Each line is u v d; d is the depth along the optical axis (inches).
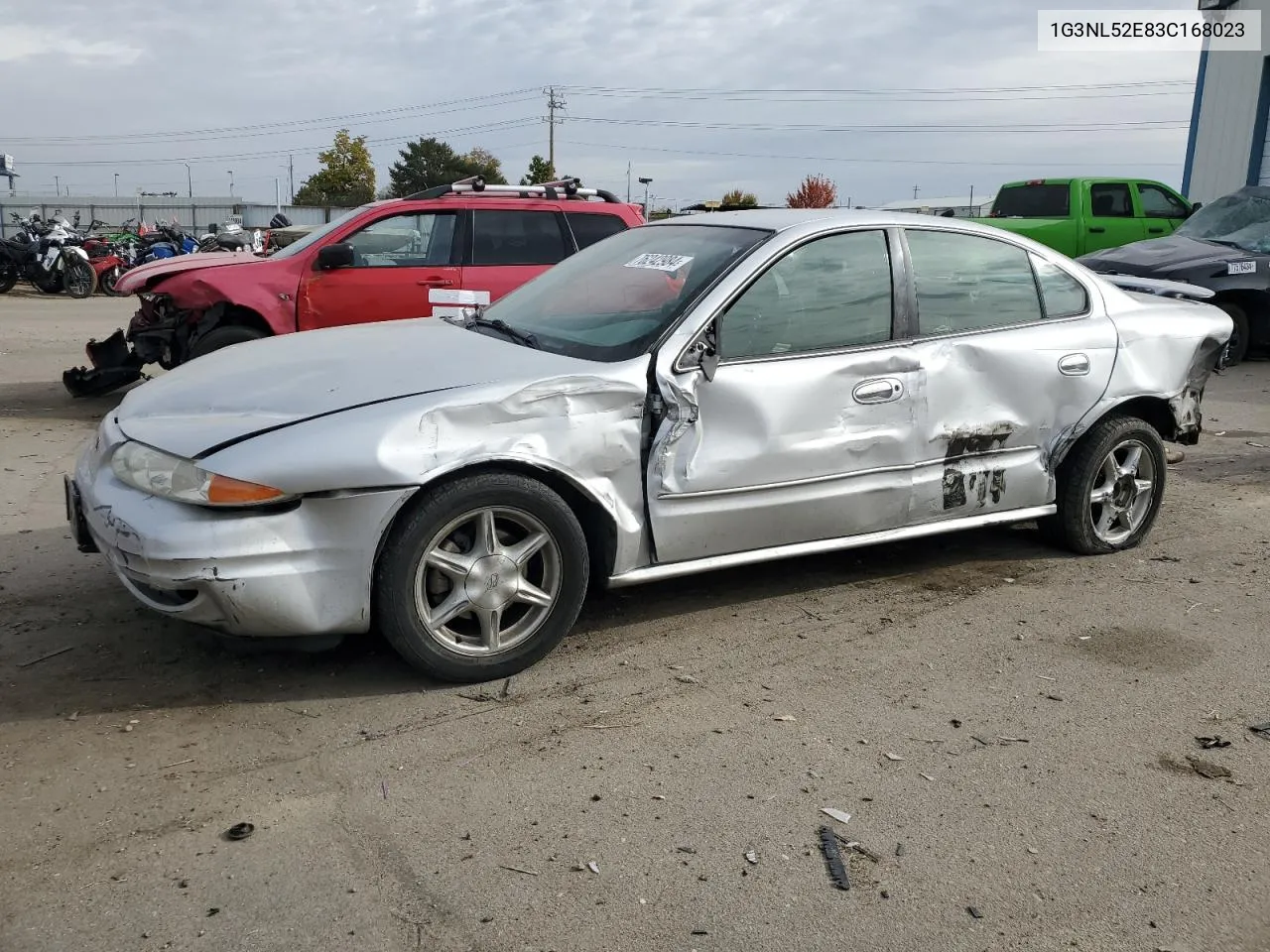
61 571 186.2
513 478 143.2
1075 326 191.9
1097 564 202.1
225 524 130.0
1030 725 140.6
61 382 384.8
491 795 121.2
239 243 938.1
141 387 162.9
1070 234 579.8
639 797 121.5
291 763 127.3
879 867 110.1
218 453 131.9
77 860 107.9
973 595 185.9
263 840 112.0
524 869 108.2
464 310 197.9
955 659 160.1
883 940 99.3
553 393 144.6
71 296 757.9
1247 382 411.8
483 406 140.2
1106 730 139.6
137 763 126.2
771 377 160.1
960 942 99.3
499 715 139.9
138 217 1648.6
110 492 137.2
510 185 335.9
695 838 114.0
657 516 154.8
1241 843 115.6
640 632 167.6
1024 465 188.7
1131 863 111.7
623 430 150.3
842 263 170.6
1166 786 126.4
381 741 132.5
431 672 144.4
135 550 131.4
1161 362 199.9
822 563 200.5
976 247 185.5
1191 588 190.2
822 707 144.2
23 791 119.5
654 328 156.7
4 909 100.3
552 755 130.3
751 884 106.8
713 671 154.3
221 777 123.6
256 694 143.6
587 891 105.1
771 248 165.0
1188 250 444.5
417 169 3029.0
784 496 163.8
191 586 130.2
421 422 137.0
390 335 175.3
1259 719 143.3
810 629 170.2
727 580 190.7
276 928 98.8
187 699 141.9
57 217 869.8
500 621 151.1
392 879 106.3
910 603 181.8
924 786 125.1
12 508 225.1
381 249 316.2
